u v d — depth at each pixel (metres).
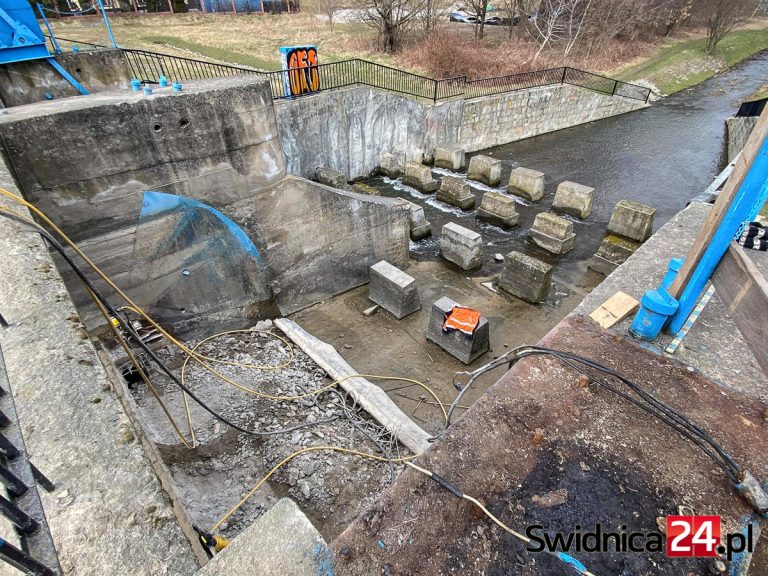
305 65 18.05
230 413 8.20
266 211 11.27
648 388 3.80
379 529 2.97
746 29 50.53
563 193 18.75
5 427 1.94
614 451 3.35
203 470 7.01
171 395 8.51
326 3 37.06
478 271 15.33
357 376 9.27
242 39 30.91
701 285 3.88
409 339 12.02
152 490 2.31
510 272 13.70
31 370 2.82
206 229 10.38
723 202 3.42
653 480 3.17
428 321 12.72
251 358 10.13
